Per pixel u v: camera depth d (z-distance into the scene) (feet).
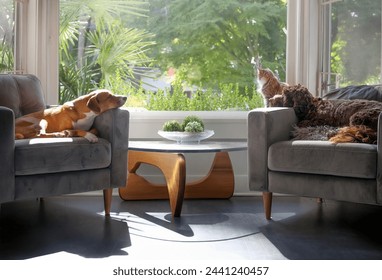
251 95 20.31
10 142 13.41
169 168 15.58
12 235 13.80
